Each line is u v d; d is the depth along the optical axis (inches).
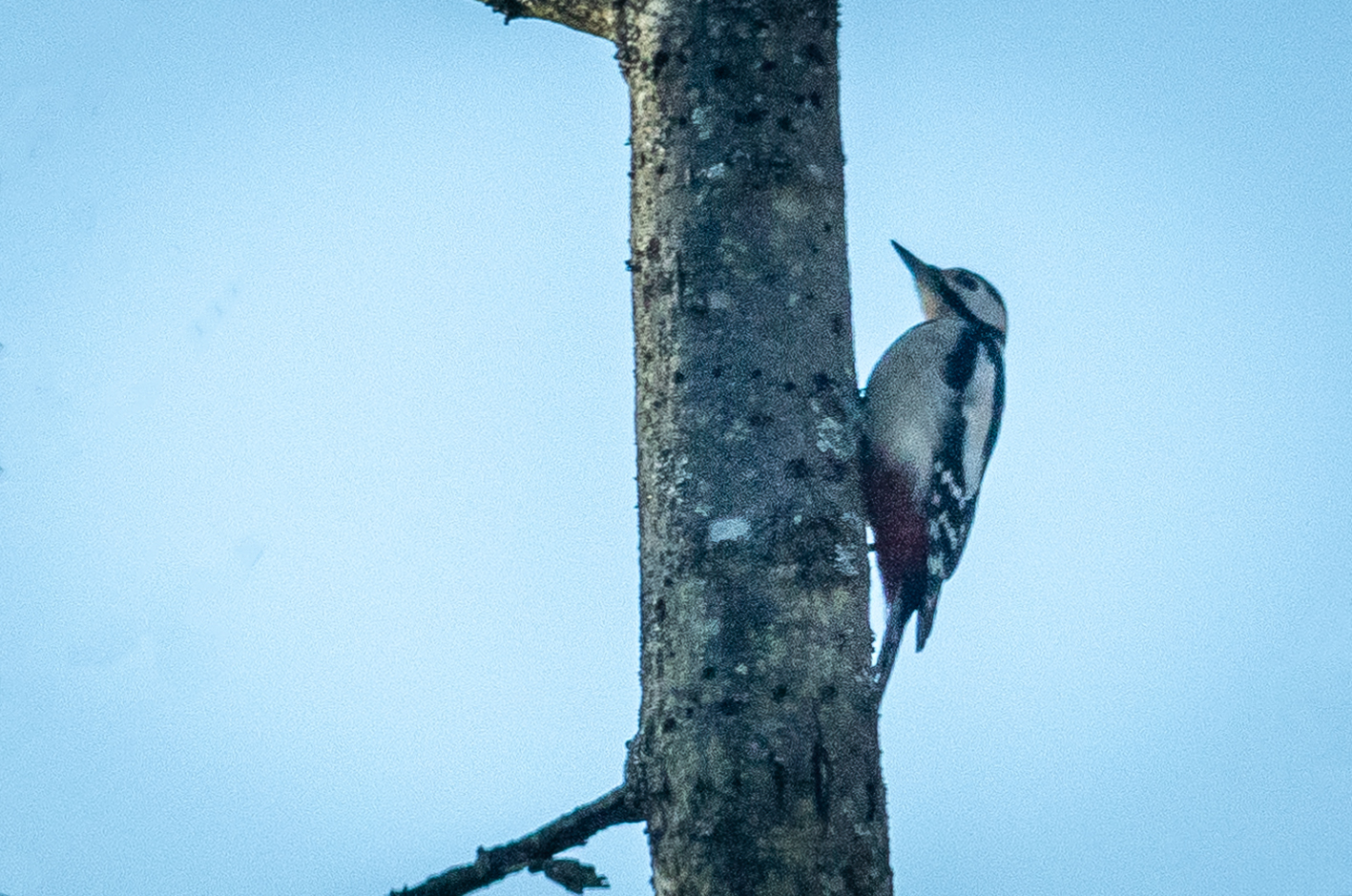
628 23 367.2
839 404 338.0
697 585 310.8
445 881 326.3
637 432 338.6
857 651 315.3
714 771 292.5
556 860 323.9
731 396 327.0
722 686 299.6
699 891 287.3
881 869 297.1
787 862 285.4
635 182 355.3
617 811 313.0
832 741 299.3
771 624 305.4
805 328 339.0
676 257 340.2
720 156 345.1
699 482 320.5
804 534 316.2
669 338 335.6
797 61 358.0
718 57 352.5
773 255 340.8
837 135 364.8
